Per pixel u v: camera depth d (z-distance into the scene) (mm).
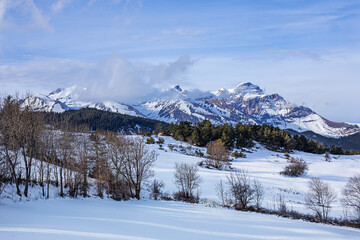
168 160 81750
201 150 114250
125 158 45344
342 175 77125
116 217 24469
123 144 45594
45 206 26812
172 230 20422
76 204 30703
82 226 18734
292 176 75875
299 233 24250
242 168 87375
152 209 33031
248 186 45094
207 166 82062
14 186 31359
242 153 110812
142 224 21891
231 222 27109
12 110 30641
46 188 35250
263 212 39875
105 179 42719
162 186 53938
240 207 41938
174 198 47656
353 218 38375
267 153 123750
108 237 16031
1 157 30422
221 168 83000
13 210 22516
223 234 20578
